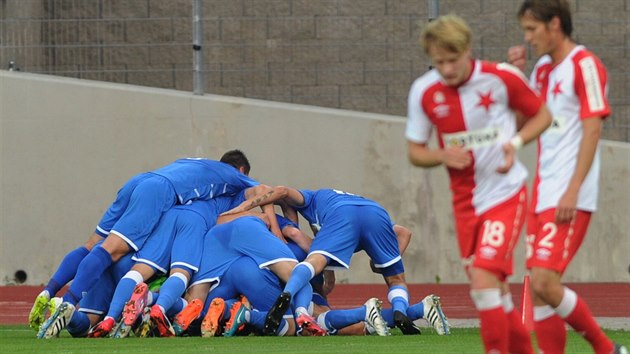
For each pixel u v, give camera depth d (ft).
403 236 107.76
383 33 201.26
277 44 202.39
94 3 196.65
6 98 186.70
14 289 178.81
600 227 187.83
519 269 185.78
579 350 82.64
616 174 188.14
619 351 64.54
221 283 102.63
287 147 187.11
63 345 88.17
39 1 196.13
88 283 99.96
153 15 198.39
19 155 186.70
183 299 101.96
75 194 186.60
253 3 203.31
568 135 63.77
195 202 106.42
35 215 186.60
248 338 95.14
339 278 187.32
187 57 196.54
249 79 202.39
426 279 187.52
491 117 58.65
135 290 97.35
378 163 187.52
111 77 193.77
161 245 102.94
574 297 63.52
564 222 62.44
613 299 160.35
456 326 118.21
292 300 98.68
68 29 193.47
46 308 101.65
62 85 186.80
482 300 57.93
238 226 102.78
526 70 199.41
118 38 195.42
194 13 186.50
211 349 83.87
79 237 186.39
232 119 186.70
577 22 200.23
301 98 201.26
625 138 195.62
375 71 199.62
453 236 187.42
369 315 98.58
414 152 60.23
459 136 59.00
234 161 112.88
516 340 62.23
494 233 58.29
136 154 186.50
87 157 186.70
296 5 203.62
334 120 187.32
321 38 202.08
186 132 186.70
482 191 59.11
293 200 106.42
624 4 201.77
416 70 199.31
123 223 102.73
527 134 58.13
